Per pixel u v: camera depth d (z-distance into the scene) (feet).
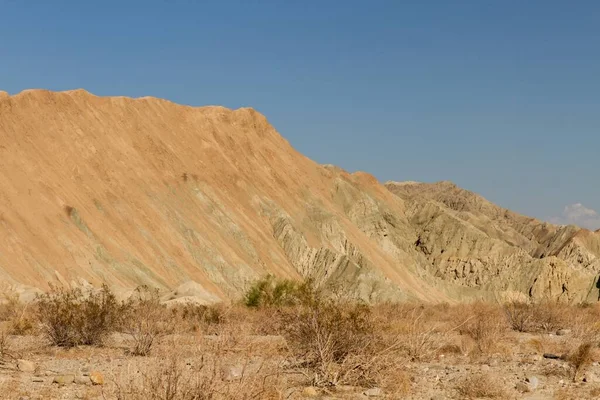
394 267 363.56
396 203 442.50
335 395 41.70
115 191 281.54
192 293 150.30
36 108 285.84
